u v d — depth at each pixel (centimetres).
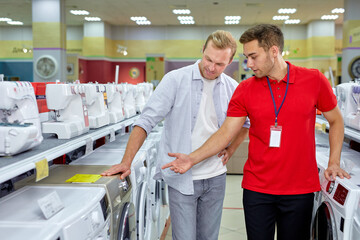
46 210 149
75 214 153
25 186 190
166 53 1773
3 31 1783
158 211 335
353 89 292
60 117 271
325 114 200
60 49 1170
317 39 1636
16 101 201
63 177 207
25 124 194
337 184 198
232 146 228
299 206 191
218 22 1664
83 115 274
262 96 189
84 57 1636
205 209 220
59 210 157
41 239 131
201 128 209
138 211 251
